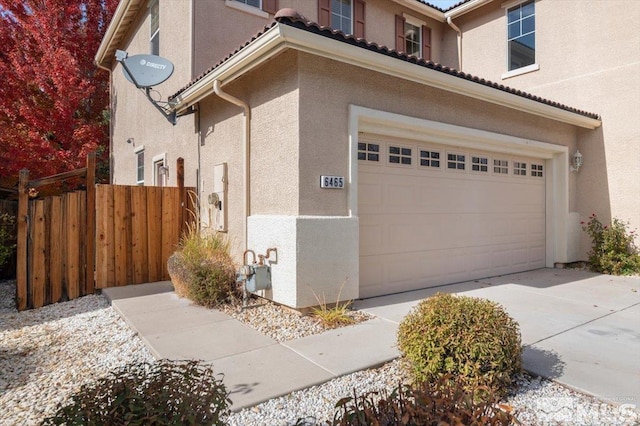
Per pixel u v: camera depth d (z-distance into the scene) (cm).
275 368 370
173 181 897
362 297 623
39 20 1302
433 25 1323
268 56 518
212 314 543
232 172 676
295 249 514
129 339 465
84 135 1299
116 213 710
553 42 1050
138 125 1112
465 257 782
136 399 191
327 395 324
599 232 934
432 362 315
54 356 418
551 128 928
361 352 408
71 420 180
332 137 555
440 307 343
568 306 595
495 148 820
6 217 794
